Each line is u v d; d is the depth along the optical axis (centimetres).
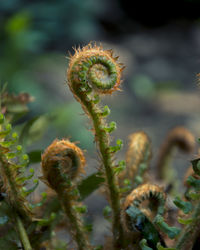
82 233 57
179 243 54
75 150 56
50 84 423
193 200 55
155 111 430
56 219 60
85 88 55
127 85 500
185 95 482
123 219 57
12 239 59
